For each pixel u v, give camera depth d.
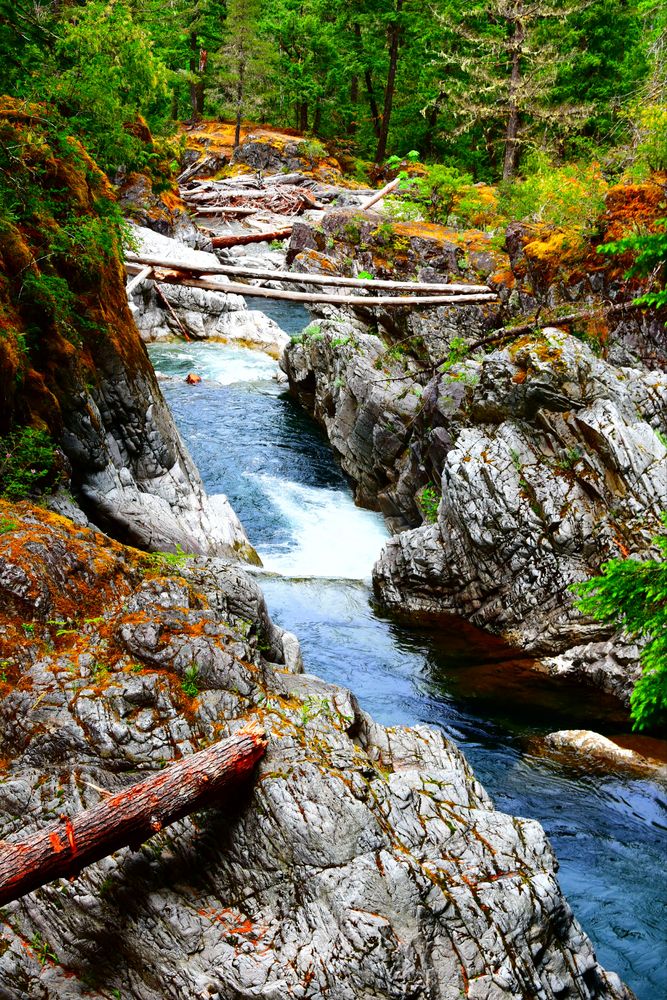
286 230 34.38
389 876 5.77
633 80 28.56
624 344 16.00
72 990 5.73
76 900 5.91
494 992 5.57
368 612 14.88
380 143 48.84
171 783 5.80
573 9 29.89
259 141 51.06
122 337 13.31
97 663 6.82
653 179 17.31
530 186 22.94
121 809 5.63
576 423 13.87
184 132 54.28
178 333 29.66
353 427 19.94
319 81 54.44
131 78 31.95
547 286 17.66
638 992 7.38
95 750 6.35
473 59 32.31
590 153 25.78
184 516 14.18
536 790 10.24
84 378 12.13
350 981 5.40
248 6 50.41
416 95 48.47
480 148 44.22
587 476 13.65
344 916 5.61
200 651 6.88
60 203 12.23
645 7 23.11
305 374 23.62
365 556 17.36
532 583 13.76
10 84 13.23
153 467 13.88
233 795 6.21
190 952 5.73
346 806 6.04
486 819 6.46
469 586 14.55
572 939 6.24
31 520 7.86
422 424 17.61
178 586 7.44
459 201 27.31
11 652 6.85
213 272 18.64
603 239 17.05
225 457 20.73
